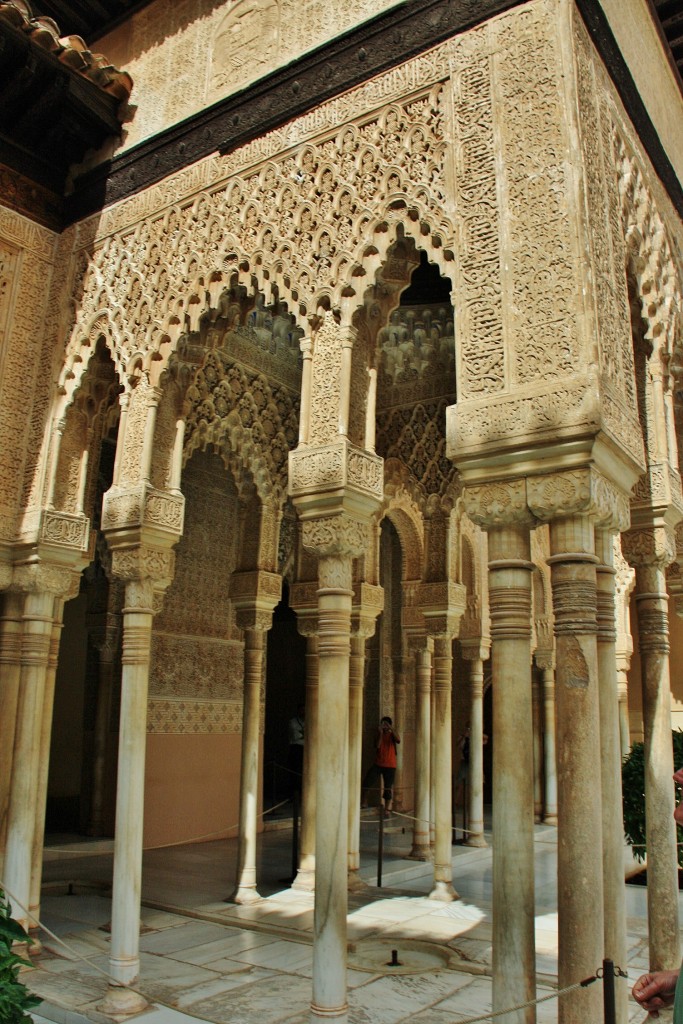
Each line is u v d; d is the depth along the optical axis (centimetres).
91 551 544
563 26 359
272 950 495
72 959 473
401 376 728
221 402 654
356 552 387
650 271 459
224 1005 402
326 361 404
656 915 410
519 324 336
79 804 920
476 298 352
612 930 331
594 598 308
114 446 852
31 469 531
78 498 534
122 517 467
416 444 712
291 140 448
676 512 459
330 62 441
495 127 366
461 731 1317
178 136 509
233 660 933
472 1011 399
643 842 690
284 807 1109
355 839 683
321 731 367
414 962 483
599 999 275
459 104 382
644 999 179
